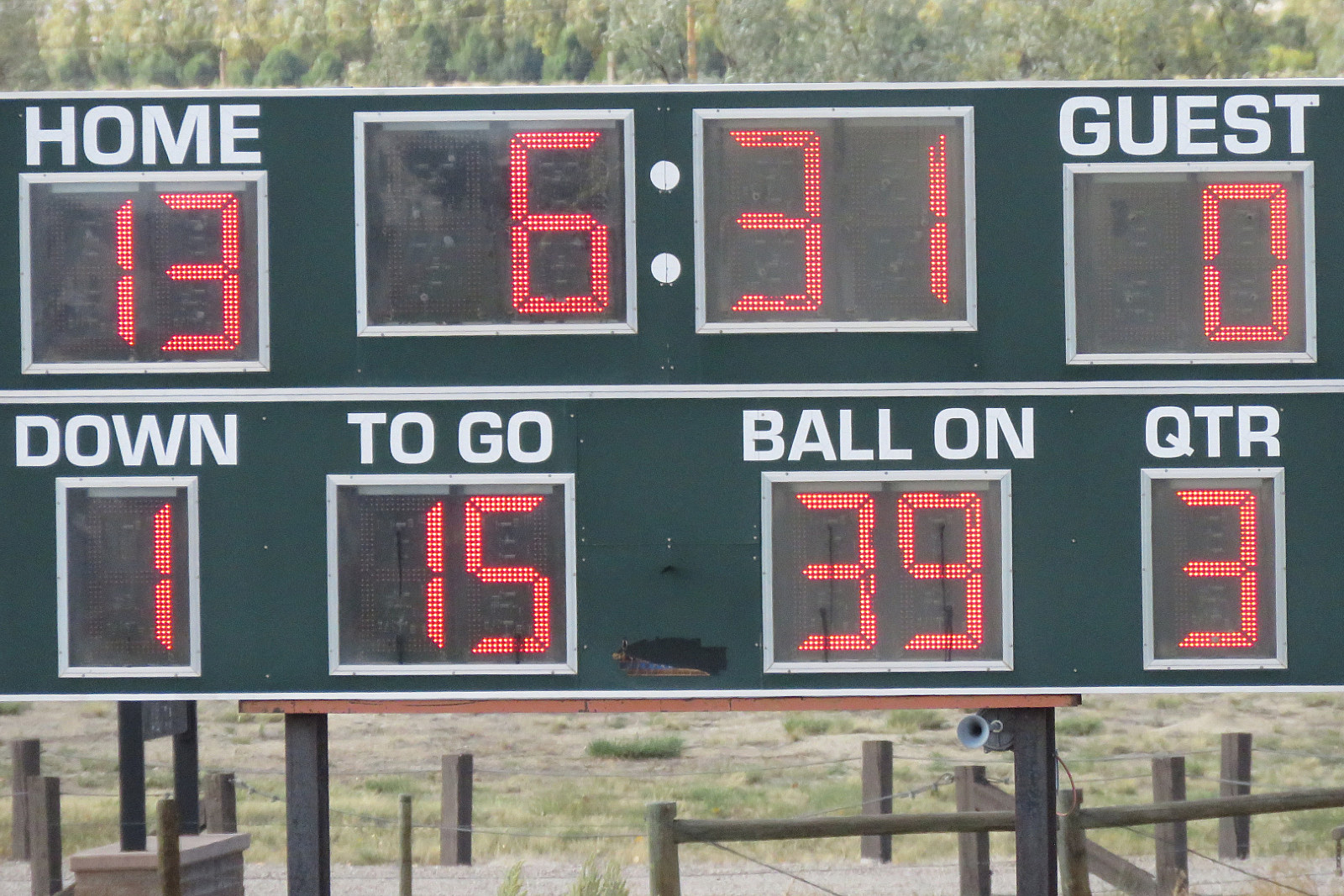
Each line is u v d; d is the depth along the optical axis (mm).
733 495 28094
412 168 28266
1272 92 28312
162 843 30094
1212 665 27750
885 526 28016
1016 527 28016
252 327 28219
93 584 28094
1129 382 28078
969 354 28125
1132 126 28297
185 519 28125
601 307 28188
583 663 27953
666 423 28125
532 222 28219
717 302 28141
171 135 28344
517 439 28172
